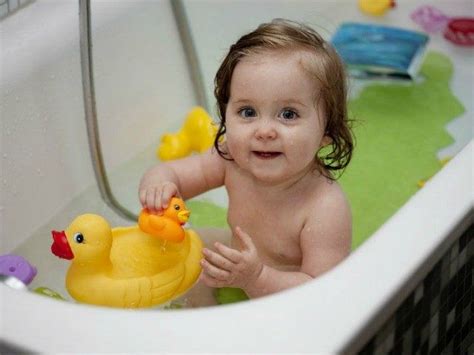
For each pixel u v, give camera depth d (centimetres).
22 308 98
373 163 185
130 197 175
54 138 161
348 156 142
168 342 93
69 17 163
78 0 162
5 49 153
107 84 172
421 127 194
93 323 95
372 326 99
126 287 125
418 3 218
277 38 129
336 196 135
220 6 198
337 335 94
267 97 126
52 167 160
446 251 114
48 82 159
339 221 134
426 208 113
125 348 92
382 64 202
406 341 113
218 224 168
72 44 163
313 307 97
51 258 157
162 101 185
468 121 197
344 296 99
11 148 152
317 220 134
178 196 135
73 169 165
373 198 176
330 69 131
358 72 205
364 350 101
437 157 187
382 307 99
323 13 214
